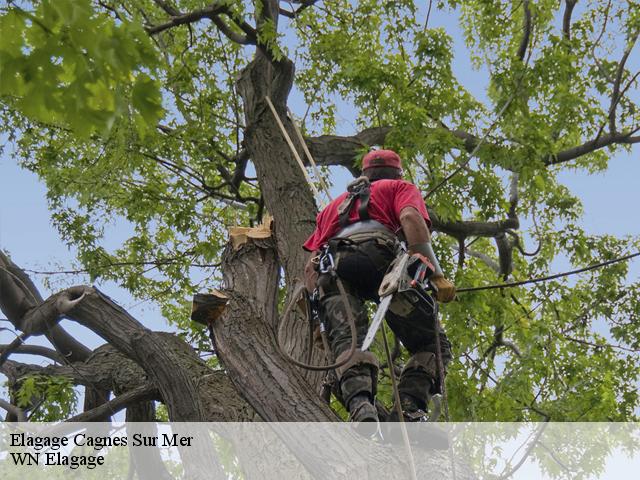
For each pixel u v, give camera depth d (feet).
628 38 45.57
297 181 30.53
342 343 15.93
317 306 17.12
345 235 16.78
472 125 44.24
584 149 46.80
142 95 11.78
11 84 11.55
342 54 46.50
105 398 28.25
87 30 11.30
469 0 48.57
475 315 39.55
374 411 15.11
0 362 25.02
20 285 30.27
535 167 40.86
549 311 42.78
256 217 47.06
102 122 11.65
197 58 48.03
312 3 45.68
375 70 42.32
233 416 23.24
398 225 16.92
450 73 42.57
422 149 39.42
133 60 11.54
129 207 46.73
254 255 23.02
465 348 38.70
